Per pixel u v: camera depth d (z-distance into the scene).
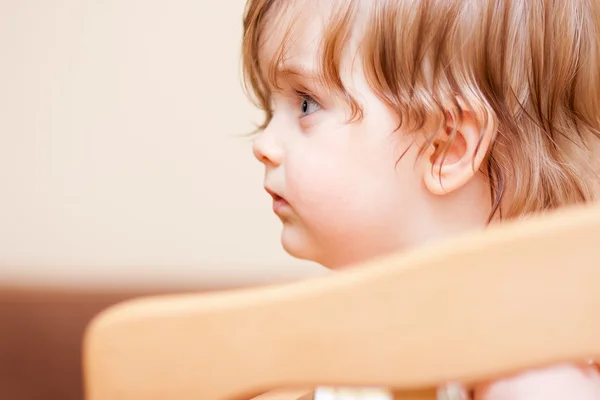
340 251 0.65
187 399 0.35
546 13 0.64
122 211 1.96
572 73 0.66
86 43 1.97
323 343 0.34
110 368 0.36
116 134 1.96
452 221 0.63
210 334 0.35
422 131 0.62
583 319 0.33
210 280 1.86
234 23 1.88
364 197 0.63
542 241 0.33
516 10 0.63
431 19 0.62
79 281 1.83
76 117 1.98
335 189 0.63
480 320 0.33
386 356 0.34
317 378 0.34
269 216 1.89
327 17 0.63
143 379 0.35
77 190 1.98
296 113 0.66
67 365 1.56
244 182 1.90
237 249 1.91
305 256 0.67
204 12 1.91
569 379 0.48
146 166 1.95
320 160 0.64
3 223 2.00
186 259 1.93
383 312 0.34
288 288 0.35
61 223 1.98
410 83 0.62
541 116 0.64
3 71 2.00
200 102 1.91
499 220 0.63
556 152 0.66
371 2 0.62
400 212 0.63
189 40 1.92
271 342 0.35
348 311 0.34
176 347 0.35
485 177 0.63
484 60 0.62
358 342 0.34
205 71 1.91
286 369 0.35
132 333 0.36
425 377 0.34
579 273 0.33
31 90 2.00
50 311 1.59
